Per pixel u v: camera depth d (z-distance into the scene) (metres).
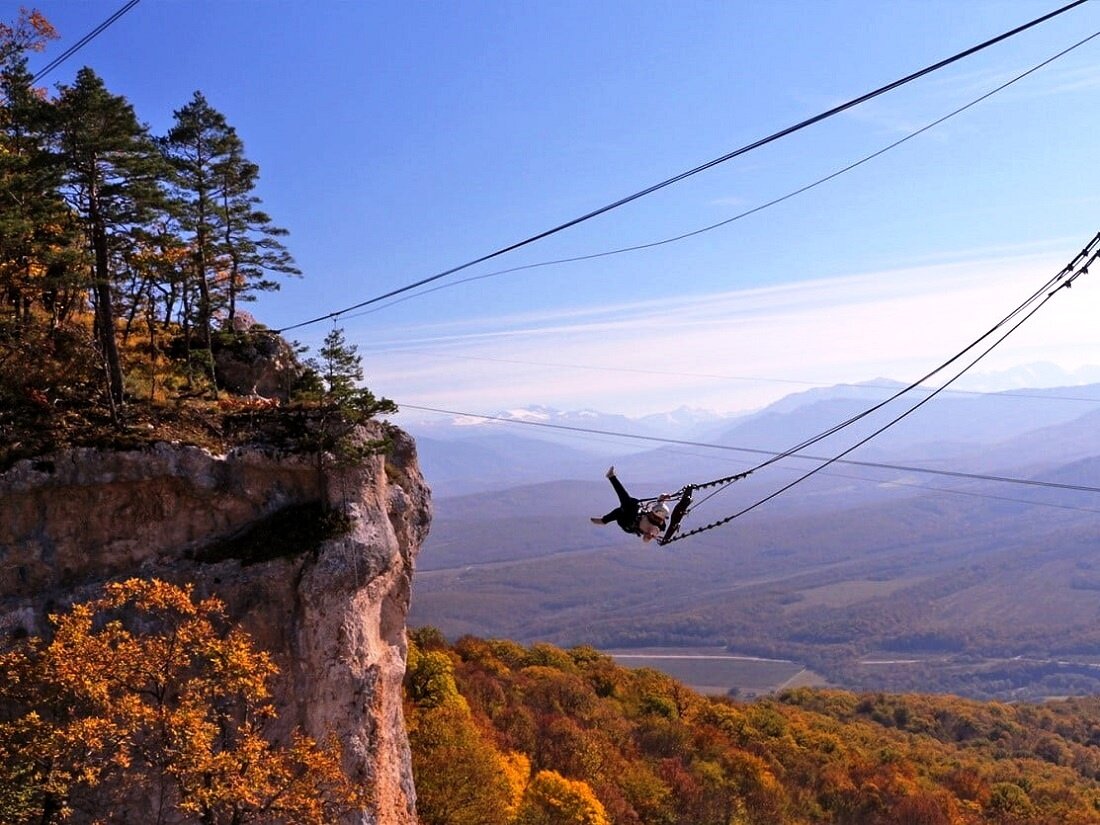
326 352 37.53
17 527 33.16
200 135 46.38
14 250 35.66
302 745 29.56
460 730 60.59
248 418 38.12
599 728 103.88
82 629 27.30
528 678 118.12
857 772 120.12
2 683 28.86
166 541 35.16
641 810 85.88
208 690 28.81
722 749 110.31
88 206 35.47
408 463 42.75
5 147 39.41
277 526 36.00
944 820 104.69
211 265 48.22
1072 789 134.62
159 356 46.91
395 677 39.44
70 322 42.75
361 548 36.19
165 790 29.59
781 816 97.44
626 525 25.44
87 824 29.70
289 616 34.94
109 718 26.94
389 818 36.00
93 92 33.91
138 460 34.41
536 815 64.00
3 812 26.45
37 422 34.62
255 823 30.81
